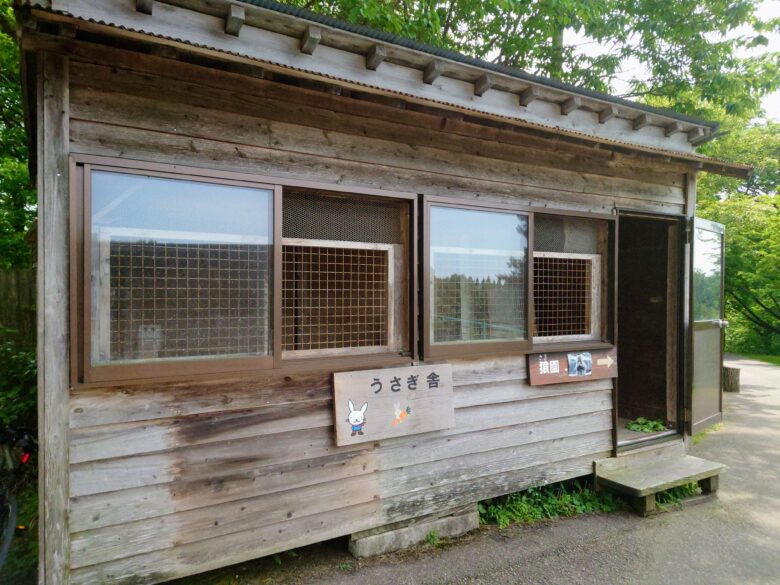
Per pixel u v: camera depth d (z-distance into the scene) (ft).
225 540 8.63
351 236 10.10
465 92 10.77
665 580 9.43
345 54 9.25
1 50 19.42
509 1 22.20
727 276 48.42
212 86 8.63
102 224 7.47
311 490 9.41
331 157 9.74
